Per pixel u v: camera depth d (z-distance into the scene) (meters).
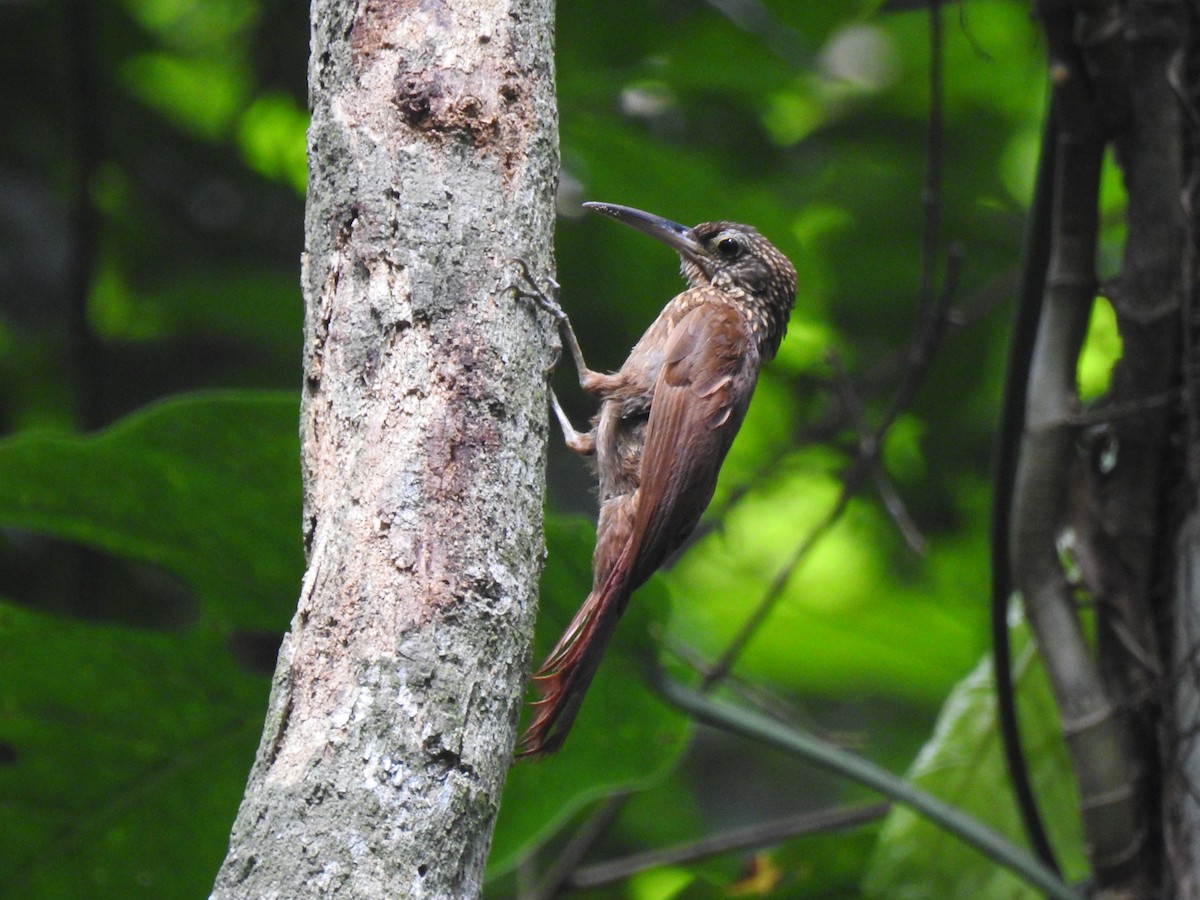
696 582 15.98
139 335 16.05
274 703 4.78
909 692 15.99
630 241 14.23
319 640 4.81
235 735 8.67
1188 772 7.70
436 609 4.82
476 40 5.67
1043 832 8.29
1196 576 7.86
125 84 15.48
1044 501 8.20
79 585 12.78
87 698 8.44
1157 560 8.16
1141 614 8.12
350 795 4.49
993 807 9.16
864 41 16.23
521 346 5.40
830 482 14.40
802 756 7.76
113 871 9.02
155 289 15.87
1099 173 8.13
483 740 4.71
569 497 14.86
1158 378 8.16
